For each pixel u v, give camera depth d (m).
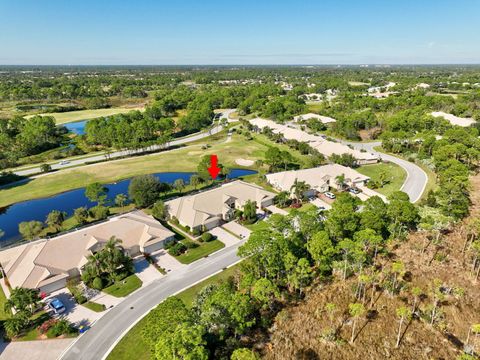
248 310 42.91
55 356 43.28
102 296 55.00
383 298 50.78
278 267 52.03
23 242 72.38
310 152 130.62
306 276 50.75
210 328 41.78
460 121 156.75
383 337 43.78
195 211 76.81
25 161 129.38
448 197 79.19
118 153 140.62
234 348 41.44
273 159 112.94
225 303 41.75
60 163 127.31
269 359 41.06
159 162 126.44
